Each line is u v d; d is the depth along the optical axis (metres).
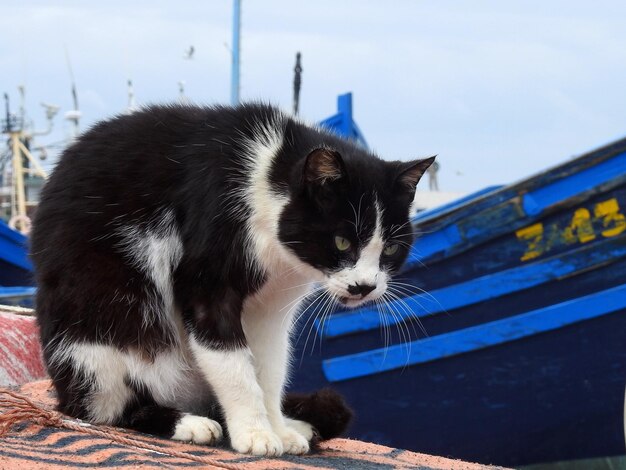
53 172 1.31
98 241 1.25
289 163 1.27
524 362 1.90
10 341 1.56
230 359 1.23
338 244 1.26
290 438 1.25
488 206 1.87
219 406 1.28
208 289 1.23
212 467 1.12
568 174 1.83
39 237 1.29
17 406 1.23
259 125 1.29
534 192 1.85
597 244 1.84
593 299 1.85
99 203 1.26
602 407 1.89
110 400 1.26
